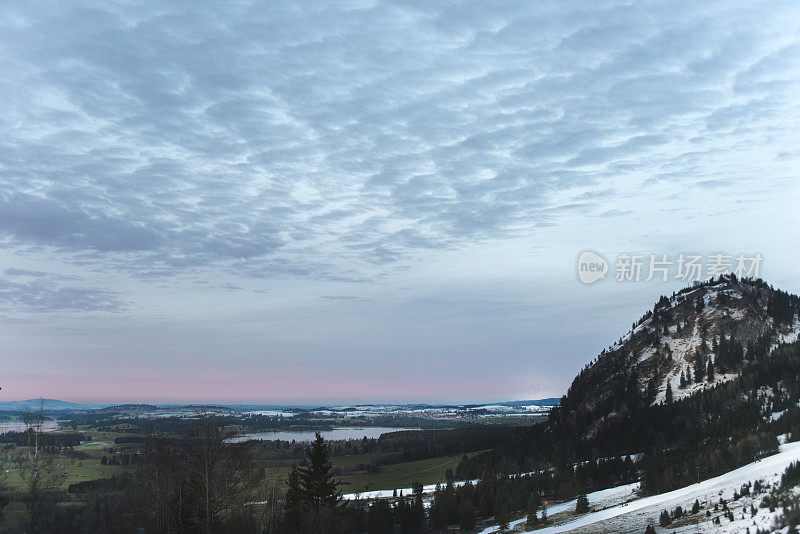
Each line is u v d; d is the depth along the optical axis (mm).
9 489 111062
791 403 188875
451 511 147500
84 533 96750
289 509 93250
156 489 97750
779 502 84562
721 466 137875
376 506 139000
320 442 98500
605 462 185000
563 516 133125
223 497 90500
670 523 95000
